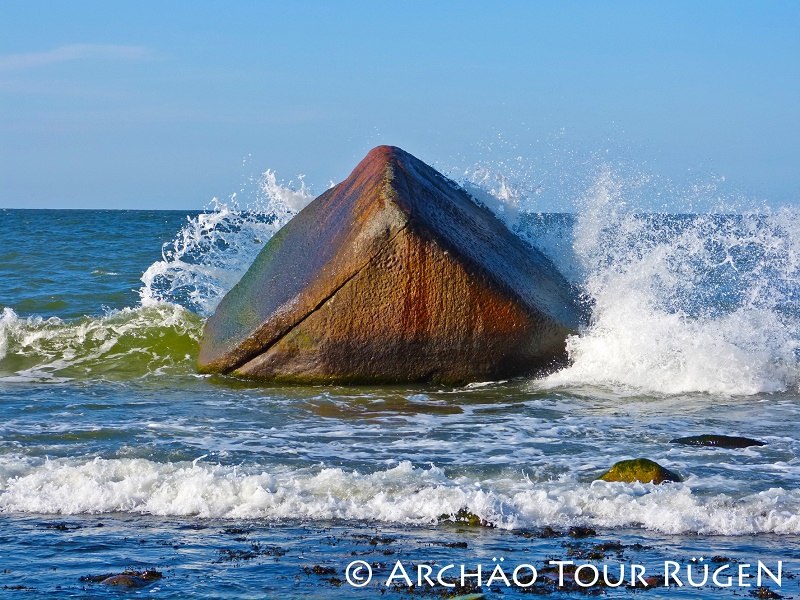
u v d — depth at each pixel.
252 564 6.41
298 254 13.16
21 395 11.93
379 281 12.00
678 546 6.88
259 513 7.52
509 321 12.27
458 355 12.28
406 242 11.91
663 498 7.63
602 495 7.71
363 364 12.30
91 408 11.13
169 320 14.95
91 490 7.82
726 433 10.10
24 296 19.61
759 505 7.53
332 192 14.20
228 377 12.88
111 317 15.13
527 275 13.23
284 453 9.11
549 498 7.62
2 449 9.09
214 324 13.81
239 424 10.38
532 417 10.84
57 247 31.00
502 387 12.43
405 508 7.50
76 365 13.80
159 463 8.43
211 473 8.15
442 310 12.09
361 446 9.44
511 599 5.87
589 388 12.46
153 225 46.47
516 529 7.23
